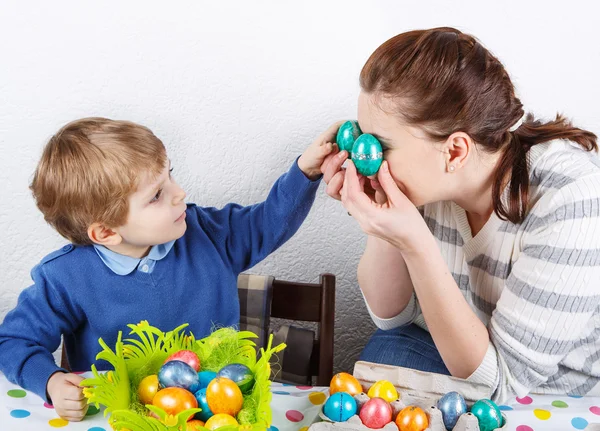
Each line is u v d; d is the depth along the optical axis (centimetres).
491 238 106
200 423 77
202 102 129
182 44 125
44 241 133
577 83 142
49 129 125
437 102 89
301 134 136
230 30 126
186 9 123
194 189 135
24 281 135
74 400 86
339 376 87
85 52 122
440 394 86
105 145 101
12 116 123
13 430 84
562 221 95
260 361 83
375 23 132
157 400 79
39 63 121
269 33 128
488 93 91
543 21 136
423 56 89
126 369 86
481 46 94
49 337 107
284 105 133
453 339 97
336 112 136
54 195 103
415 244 94
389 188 94
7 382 97
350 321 153
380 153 94
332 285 125
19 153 126
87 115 126
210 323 118
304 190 117
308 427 85
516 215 100
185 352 87
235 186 137
